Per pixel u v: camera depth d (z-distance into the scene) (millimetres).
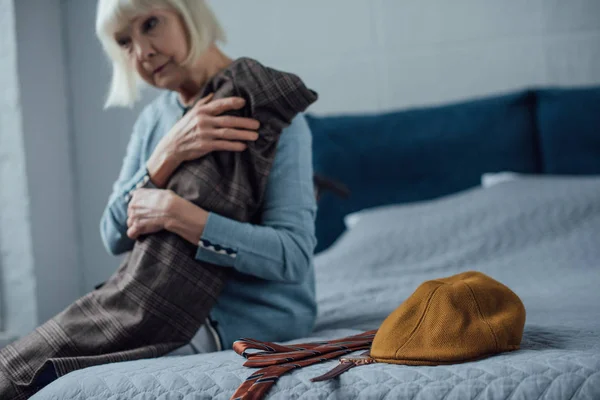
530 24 2930
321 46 3051
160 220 1301
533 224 2227
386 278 2137
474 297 1051
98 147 2953
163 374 1035
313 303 1457
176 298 1290
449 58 2982
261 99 1344
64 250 2816
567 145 2742
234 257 1301
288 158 1395
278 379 967
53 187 2762
